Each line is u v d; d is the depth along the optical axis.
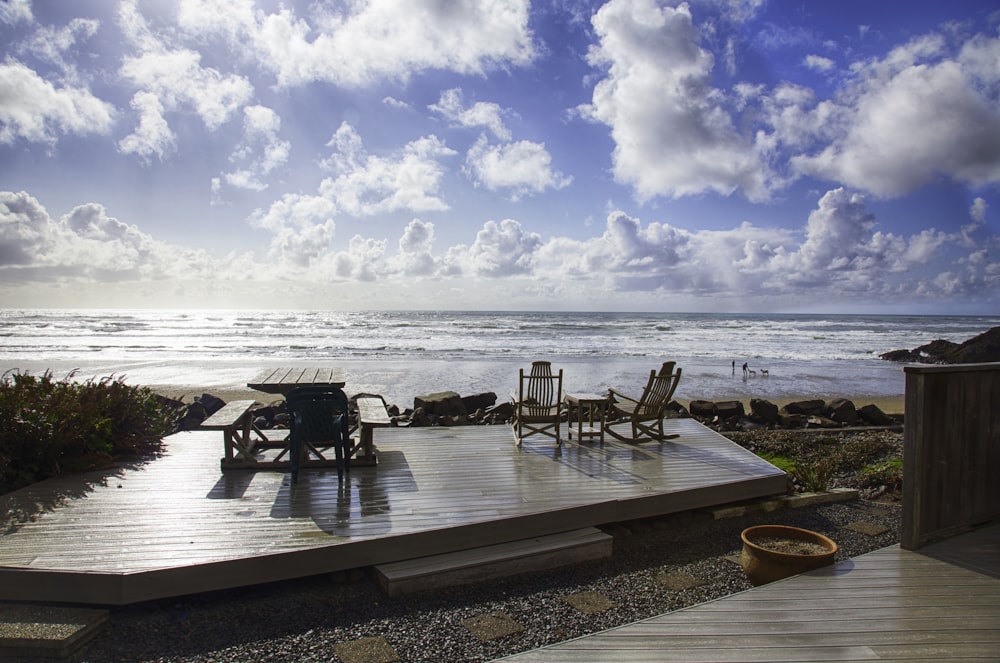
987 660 2.61
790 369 25.66
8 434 4.98
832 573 3.59
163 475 5.32
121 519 4.15
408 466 5.82
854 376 23.47
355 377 20.39
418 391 17.34
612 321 67.94
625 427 7.94
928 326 67.88
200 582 3.41
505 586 3.95
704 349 33.84
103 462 5.55
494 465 5.91
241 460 5.59
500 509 4.53
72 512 4.29
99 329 49.41
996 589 3.36
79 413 5.48
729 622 2.96
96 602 3.26
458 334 44.06
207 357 27.95
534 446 6.80
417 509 4.49
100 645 3.08
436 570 3.85
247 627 3.31
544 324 57.97
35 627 3.02
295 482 5.11
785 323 68.69
